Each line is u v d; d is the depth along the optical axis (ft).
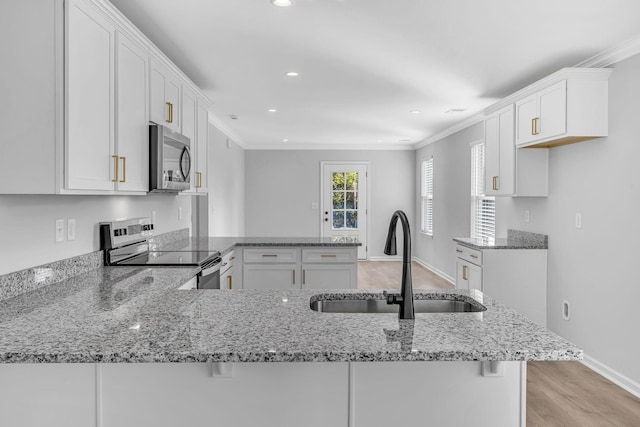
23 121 6.37
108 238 9.70
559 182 13.47
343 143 30.04
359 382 4.89
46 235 7.79
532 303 14.01
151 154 9.48
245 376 4.85
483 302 6.35
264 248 14.20
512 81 14.11
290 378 4.85
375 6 8.69
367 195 30.96
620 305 10.94
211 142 21.07
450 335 4.79
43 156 6.38
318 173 30.94
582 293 12.37
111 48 7.69
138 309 5.95
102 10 7.28
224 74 13.38
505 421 4.99
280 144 30.42
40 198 7.63
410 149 30.96
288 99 16.79
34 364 4.78
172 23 9.48
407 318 5.44
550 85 11.97
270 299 6.52
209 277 10.76
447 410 4.95
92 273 8.91
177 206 15.16
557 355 4.32
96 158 7.20
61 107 6.35
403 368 4.90
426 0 8.43
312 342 4.54
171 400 4.83
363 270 27.27
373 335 4.78
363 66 12.51
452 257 23.41
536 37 10.26
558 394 10.48
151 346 4.42
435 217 26.37
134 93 8.67
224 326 5.13
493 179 15.53
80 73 6.68
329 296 6.82
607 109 11.31
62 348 4.39
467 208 21.26
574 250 12.74
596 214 11.81
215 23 9.50
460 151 22.25
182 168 10.85
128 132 8.39
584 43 10.63
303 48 11.08
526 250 13.97
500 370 4.93
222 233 23.75
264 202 30.94
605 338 11.47
